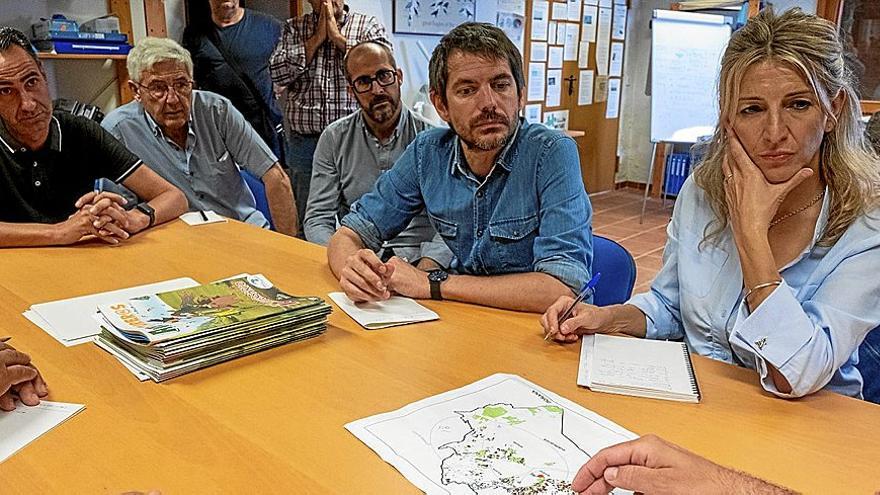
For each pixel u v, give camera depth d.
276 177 2.65
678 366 1.08
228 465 0.81
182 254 1.71
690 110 5.45
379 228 1.71
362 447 0.84
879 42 4.66
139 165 2.10
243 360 1.10
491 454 0.83
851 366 1.16
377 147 2.42
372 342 1.18
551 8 5.42
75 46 2.87
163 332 1.05
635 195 6.38
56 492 0.76
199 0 3.48
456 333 1.23
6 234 1.73
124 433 0.88
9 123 1.90
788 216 1.15
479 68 1.41
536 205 1.53
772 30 1.06
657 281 1.38
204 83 3.56
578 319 1.19
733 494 0.69
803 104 1.04
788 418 0.93
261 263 1.64
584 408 0.95
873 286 1.02
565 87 5.76
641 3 6.26
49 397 0.97
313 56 3.50
